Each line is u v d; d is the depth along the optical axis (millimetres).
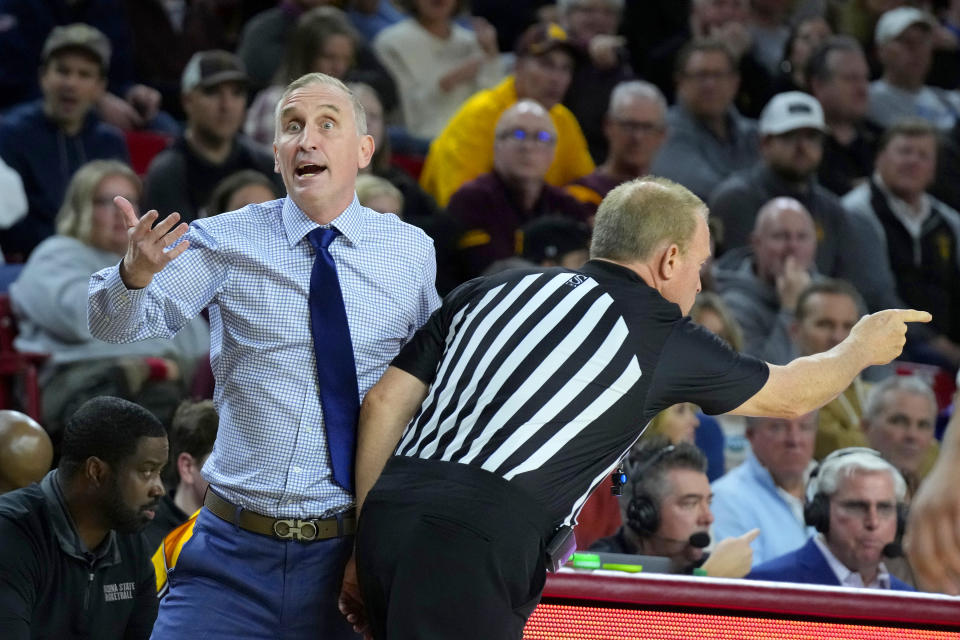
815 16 33812
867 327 10133
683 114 27172
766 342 22453
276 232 9977
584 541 15414
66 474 11000
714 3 30906
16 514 10828
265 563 9727
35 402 18125
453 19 30094
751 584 10984
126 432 10945
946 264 27281
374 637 9344
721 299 21797
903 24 31641
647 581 10875
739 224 25109
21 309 19172
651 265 9828
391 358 10180
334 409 9742
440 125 28031
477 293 9805
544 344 9328
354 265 10000
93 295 9211
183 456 13578
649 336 9430
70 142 23422
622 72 28219
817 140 25422
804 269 22922
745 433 18328
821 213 25844
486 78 29172
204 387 17781
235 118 22016
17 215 22266
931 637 11211
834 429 19656
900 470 18656
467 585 8891
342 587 9750
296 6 26969
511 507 9000
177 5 30516
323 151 9820
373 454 9648
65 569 10953
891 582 14703
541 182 22516
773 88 30812
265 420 9734
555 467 9141
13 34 25656
